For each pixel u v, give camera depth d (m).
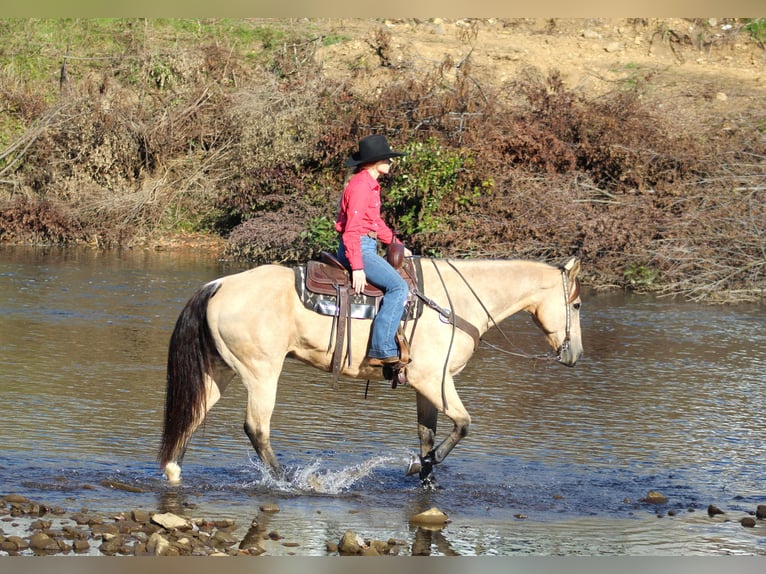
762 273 17.97
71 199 21.92
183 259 20.22
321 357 7.93
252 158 21.27
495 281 8.31
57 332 13.47
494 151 18.98
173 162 22.58
